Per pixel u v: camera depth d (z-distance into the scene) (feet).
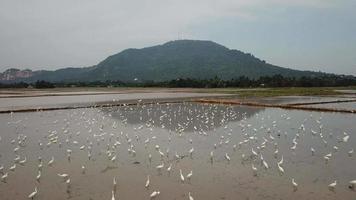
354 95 300.81
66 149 88.22
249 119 142.61
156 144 93.30
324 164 72.69
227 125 125.90
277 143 93.97
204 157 79.10
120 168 70.90
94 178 64.54
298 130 114.42
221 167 70.90
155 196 55.21
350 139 98.89
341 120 138.41
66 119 144.87
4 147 91.20
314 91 359.25
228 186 59.57
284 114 159.33
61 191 57.88
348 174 65.72
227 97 273.95
